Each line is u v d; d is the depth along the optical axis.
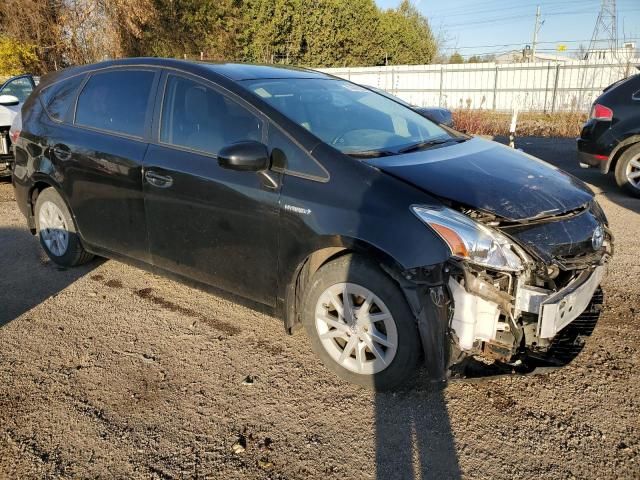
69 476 2.44
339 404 2.93
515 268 2.65
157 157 3.66
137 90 3.94
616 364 3.24
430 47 53.78
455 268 2.65
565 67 21.89
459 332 2.71
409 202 2.77
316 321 3.14
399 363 2.86
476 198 2.79
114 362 3.36
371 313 2.93
